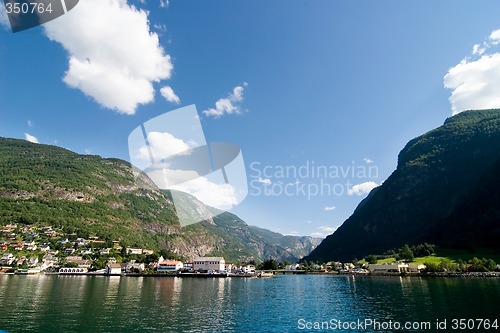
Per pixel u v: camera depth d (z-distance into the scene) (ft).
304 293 289.12
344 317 164.96
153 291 295.69
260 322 153.89
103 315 163.22
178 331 134.92
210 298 248.52
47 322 144.46
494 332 131.44
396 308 189.98
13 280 406.41
